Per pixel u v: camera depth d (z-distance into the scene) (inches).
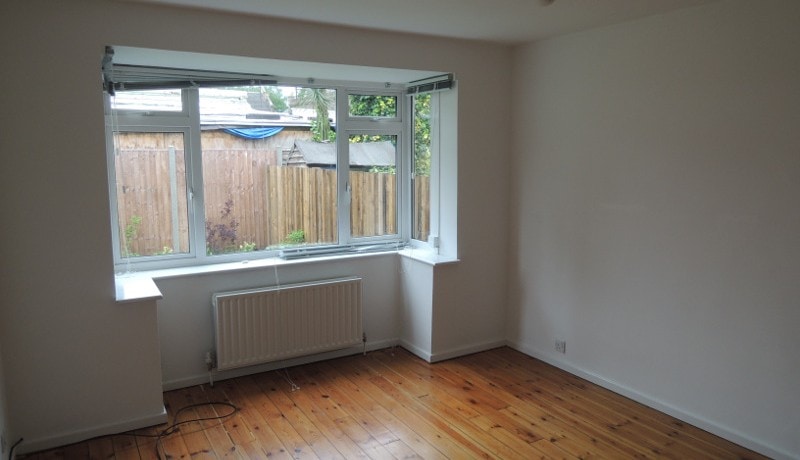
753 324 120.1
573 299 162.2
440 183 177.6
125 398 128.3
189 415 137.3
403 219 192.1
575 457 119.3
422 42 158.4
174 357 150.9
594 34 149.3
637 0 120.7
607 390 152.9
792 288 113.3
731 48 119.8
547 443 125.0
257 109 163.0
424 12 130.9
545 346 173.5
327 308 167.9
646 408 142.2
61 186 117.8
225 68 149.3
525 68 171.5
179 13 126.0
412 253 181.9
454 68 164.9
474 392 151.8
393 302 186.2
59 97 116.0
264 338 157.9
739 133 119.6
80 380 123.5
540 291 173.2
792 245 112.7
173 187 152.9
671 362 136.9
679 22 129.2
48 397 120.9
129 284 137.3
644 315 142.5
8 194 113.5
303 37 141.0
